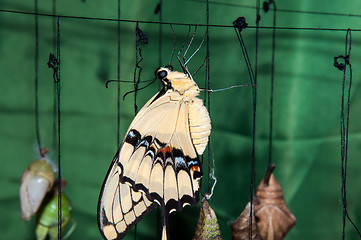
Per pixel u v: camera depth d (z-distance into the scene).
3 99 0.60
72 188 0.61
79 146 0.61
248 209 0.46
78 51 0.60
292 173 0.55
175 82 0.44
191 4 0.56
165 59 0.57
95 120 0.60
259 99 0.55
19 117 0.60
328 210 0.56
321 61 0.54
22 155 0.61
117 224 0.44
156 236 0.59
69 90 0.60
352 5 0.54
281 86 0.55
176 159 0.44
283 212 0.48
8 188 0.61
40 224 0.51
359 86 0.54
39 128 0.60
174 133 0.44
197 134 0.44
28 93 0.60
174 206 0.44
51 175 0.50
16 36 0.60
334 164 0.55
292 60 0.54
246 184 0.56
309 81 0.54
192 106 0.44
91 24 0.60
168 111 0.44
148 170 0.44
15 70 0.60
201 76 0.55
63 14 0.59
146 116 0.44
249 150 0.56
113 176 0.44
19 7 0.59
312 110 0.55
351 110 0.55
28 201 0.50
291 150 0.55
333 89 0.55
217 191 0.56
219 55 0.56
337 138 0.55
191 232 0.57
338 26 0.54
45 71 0.60
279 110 0.55
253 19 0.55
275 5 0.52
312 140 0.55
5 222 0.61
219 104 0.56
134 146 0.44
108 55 0.60
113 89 0.60
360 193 0.55
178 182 0.44
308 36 0.54
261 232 0.48
